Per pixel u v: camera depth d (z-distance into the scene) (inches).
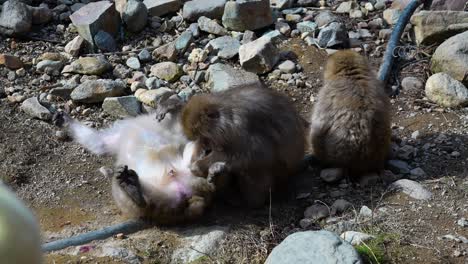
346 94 191.3
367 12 248.4
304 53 233.3
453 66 220.1
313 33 239.1
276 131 191.5
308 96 221.5
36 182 201.5
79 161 206.4
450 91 215.8
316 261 169.2
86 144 209.6
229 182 191.3
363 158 192.7
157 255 180.2
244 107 189.5
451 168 198.5
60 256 179.9
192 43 235.3
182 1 247.1
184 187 186.9
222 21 239.8
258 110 190.4
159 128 198.2
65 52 232.5
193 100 191.5
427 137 207.9
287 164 194.2
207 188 187.9
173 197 185.2
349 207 189.3
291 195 195.2
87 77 225.3
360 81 192.5
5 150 207.3
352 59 194.2
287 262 170.2
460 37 223.6
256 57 225.3
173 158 195.3
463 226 183.2
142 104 218.1
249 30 237.8
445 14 232.5
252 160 189.0
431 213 186.2
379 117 190.7
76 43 231.1
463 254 177.2
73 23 234.8
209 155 188.7
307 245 171.5
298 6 250.7
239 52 228.1
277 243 182.4
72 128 212.5
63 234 187.0
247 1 235.8
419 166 200.1
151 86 222.4
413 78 224.7
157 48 232.2
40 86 223.1
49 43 235.9
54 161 206.2
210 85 223.1
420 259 176.2
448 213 186.2
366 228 183.5
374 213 186.5
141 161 195.9
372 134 190.2
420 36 233.5
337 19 244.5
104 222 190.1
